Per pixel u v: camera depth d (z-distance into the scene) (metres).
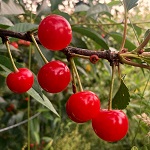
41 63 0.24
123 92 0.15
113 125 0.14
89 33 0.23
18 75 0.16
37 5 0.28
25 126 0.42
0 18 0.21
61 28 0.13
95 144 0.44
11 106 0.42
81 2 0.29
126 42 0.24
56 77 0.15
